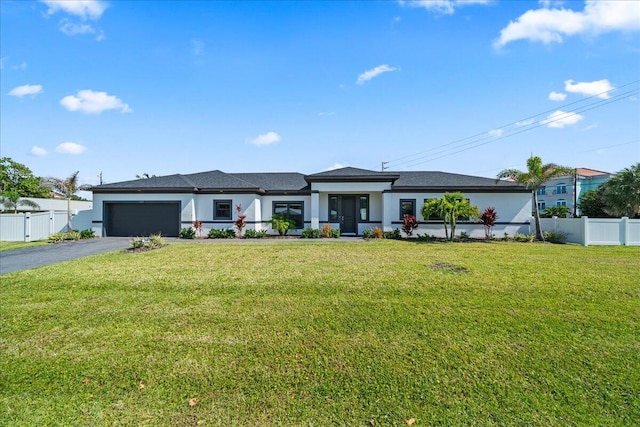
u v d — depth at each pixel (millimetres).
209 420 2965
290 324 5195
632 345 4418
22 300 6422
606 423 2924
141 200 19750
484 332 4848
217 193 20188
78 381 3594
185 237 18891
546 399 3266
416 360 4039
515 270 9102
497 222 19656
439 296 6629
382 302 6246
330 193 20859
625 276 8352
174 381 3592
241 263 10242
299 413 3062
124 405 3186
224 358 4105
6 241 17203
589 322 5223
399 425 2902
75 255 12062
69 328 5047
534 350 4281
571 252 13156
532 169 18203
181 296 6703
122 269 9281
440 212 17891
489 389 3439
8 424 2889
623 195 23141
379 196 20734
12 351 4281
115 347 4406
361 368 3859
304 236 19219
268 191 20797
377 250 13367
